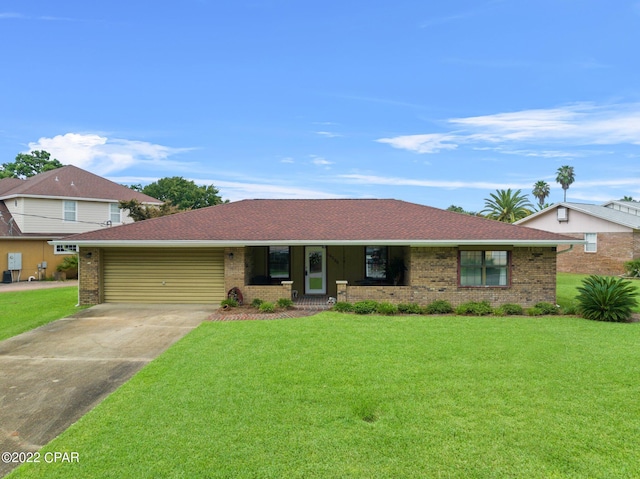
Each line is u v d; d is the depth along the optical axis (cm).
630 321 1177
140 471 427
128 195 2945
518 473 426
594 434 503
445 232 1443
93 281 1472
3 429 530
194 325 1124
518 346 884
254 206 1825
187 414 554
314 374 705
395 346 882
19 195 2516
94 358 828
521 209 4325
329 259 1703
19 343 945
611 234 2589
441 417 546
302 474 423
